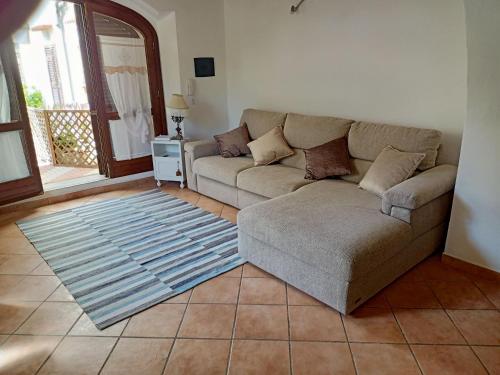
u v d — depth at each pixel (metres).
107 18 4.09
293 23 3.81
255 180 3.24
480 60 2.03
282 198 2.69
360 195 2.70
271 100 4.32
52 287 2.40
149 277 2.49
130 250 2.87
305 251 2.12
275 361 1.76
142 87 4.57
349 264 1.91
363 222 2.21
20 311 2.16
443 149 2.96
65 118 5.32
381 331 1.94
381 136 2.98
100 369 1.73
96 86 4.16
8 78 3.60
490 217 2.29
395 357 1.77
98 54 4.12
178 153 4.50
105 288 2.37
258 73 4.38
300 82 3.93
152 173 4.84
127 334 1.96
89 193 4.30
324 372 1.69
